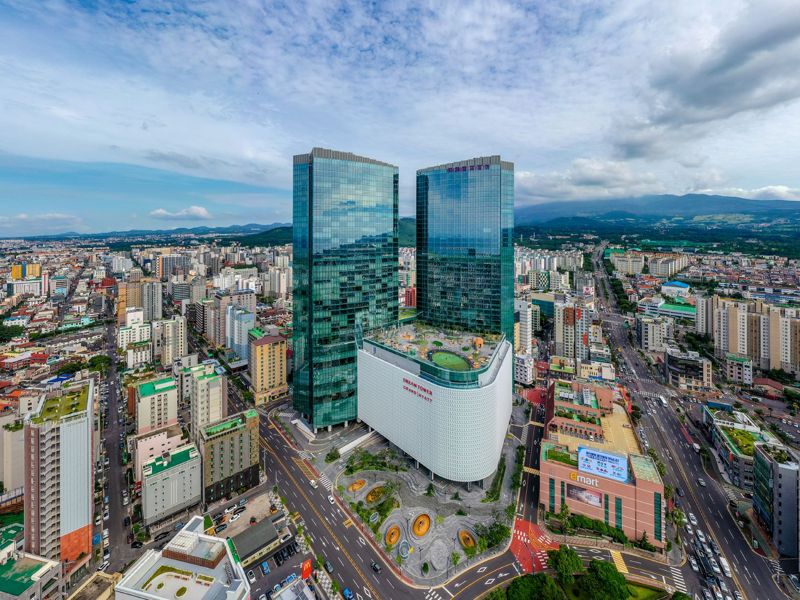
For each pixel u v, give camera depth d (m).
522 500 160.50
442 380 162.62
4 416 179.88
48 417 128.75
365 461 181.25
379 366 192.25
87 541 128.75
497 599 112.31
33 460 121.50
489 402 161.12
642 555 135.25
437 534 141.50
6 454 160.88
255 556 129.12
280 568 127.62
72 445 126.19
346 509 154.50
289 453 191.25
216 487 156.88
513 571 127.69
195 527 97.44
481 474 160.88
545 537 142.12
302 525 146.12
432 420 164.00
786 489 134.75
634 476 141.38
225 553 92.19
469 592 120.00
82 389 150.00
